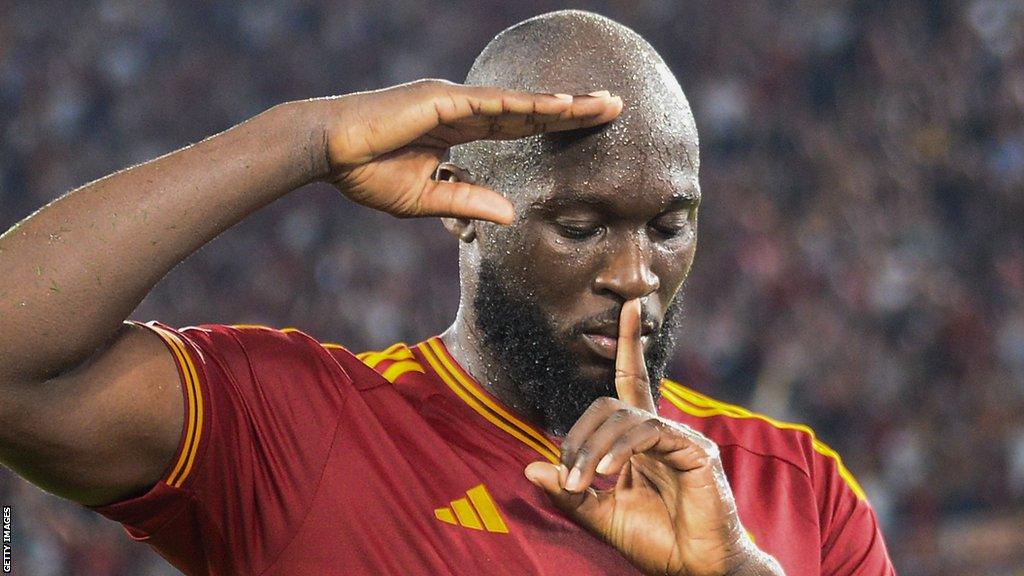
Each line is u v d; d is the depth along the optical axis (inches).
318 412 98.3
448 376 108.0
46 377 83.7
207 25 770.2
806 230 647.8
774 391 574.9
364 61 773.9
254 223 671.8
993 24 727.7
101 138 730.2
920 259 639.1
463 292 109.0
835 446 563.2
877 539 116.0
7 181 709.3
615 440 89.8
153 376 89.8
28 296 82.4
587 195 96.4
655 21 754.8
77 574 440.8
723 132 703.7
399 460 99.0
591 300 98.7
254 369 97.5
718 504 93.1
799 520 110.1
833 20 732.0
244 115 754.2
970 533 517.0
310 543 95.1
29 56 743.1
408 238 666.8
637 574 100.3
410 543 96.5
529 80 100.8
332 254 662.5
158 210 85.6
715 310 610.5
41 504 447.2
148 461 90.4
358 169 91.4
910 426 559.5
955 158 689.0
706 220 650.2
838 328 599.5
